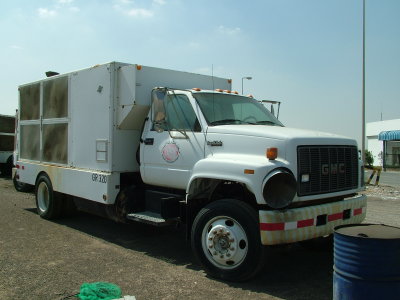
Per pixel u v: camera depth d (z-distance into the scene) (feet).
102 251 21.16
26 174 31.60
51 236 24.08
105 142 23.09
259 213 15.97
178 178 20.06
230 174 16.97
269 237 15.78
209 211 17.53
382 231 13.38
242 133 17.93
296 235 16.20
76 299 14.84
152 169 21.47
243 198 18.25
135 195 22.74
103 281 16.66
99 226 27.17
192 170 18.81
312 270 18.98
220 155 18.25
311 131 19.31
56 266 18.49
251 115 21.65
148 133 21.93
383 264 12.29
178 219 20.18
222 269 17.08
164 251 21.58
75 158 25.84
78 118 25.53
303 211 16.43
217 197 19.20
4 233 24.45
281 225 15.83
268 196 16.02
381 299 12.31
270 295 15.75
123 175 23.40
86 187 24.35
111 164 22.70
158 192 22.12
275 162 16.44
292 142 16.83
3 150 60.29
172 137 20.40
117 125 22.81
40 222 28.02
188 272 18.24
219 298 15.26
